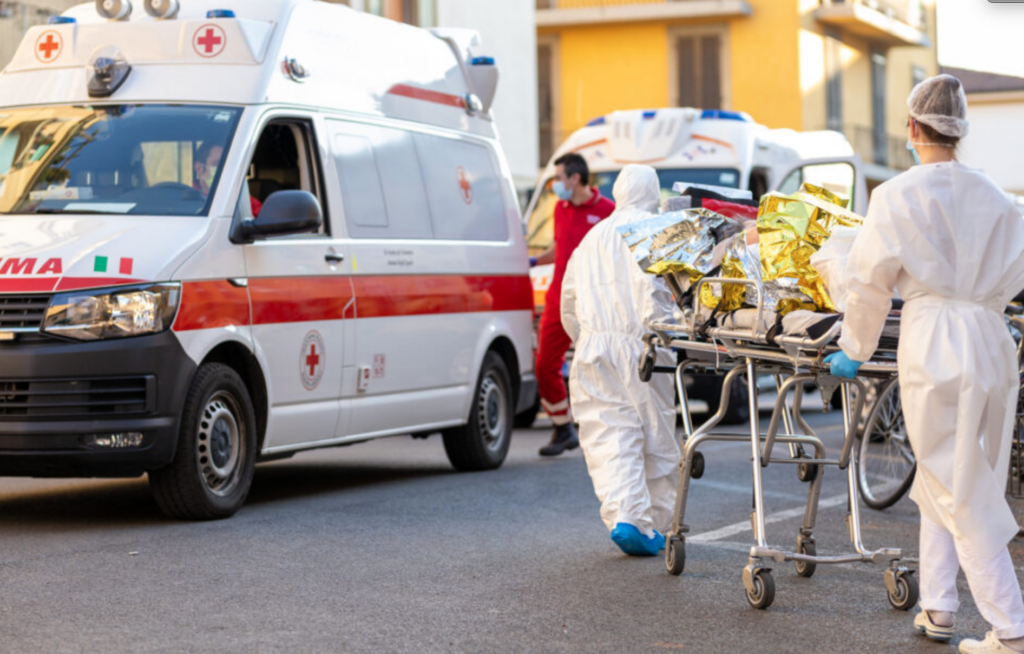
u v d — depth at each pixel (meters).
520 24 31.67
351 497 10.41
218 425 9.17
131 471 8.66
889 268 5.94
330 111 10.49
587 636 6.22
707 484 11.10
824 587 7.37
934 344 5.93
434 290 11.34
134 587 7.08
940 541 6.19
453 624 6.40
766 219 6.68
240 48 9.96
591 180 17.23
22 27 20.22
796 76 39.84
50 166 9.58
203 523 9.08
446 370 11.51
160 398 8.65
